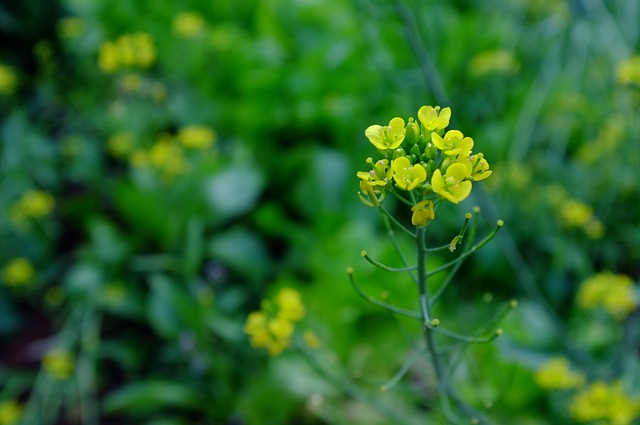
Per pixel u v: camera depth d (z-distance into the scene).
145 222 0.80
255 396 0.63
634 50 0.73
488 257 0.69
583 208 0.65
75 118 0.97
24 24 1.07
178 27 0.90
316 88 0.86
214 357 0.67
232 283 0.79
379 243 0.68
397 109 0.79
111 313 0.80
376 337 0.65
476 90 0.80
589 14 0.71
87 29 1.04
